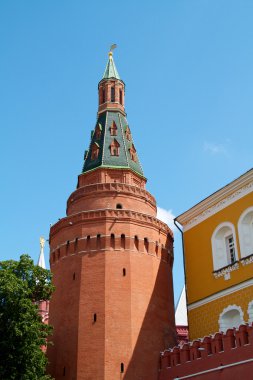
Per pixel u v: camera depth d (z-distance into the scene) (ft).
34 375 114.01
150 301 143.33
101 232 147.95
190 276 148.15
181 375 124.57
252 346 105.29
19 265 127.24
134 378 129.80
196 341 122.83
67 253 150.20
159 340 139.33
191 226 154.30
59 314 142.72
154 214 169.37
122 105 195.21
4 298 115.75
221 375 110.63
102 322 134.41
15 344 113.50
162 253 155.63
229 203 140.87
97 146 178.09
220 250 141.38
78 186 175.73
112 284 140.05
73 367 130.93
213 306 136.05
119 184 162.20
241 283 128.88
